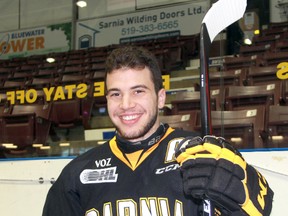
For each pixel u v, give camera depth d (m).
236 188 0.97
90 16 7.54
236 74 3.70
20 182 2.72
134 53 1.19
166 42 6.10
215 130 2.71
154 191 1.15
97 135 3.61
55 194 1.30
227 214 1.02
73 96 3.90
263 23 5.05
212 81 3.45
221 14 1.13
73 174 1.26
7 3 7.84
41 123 3.57
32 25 7.68
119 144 1.24
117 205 1.17
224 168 0.97
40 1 7.74
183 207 1.12
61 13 7.64
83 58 5.90
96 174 1.23
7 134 3.42
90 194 1.22
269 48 4.42
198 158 0.99
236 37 4.38
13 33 7.75
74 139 3.62
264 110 2.76
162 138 1.25
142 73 1.18
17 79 5.32
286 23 5.23
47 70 5.43
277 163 2.21
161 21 7.21
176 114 3.38
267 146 2.47
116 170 1.22
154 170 1.19
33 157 2.92
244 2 1.09
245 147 2.53
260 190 1.04
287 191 2.15
